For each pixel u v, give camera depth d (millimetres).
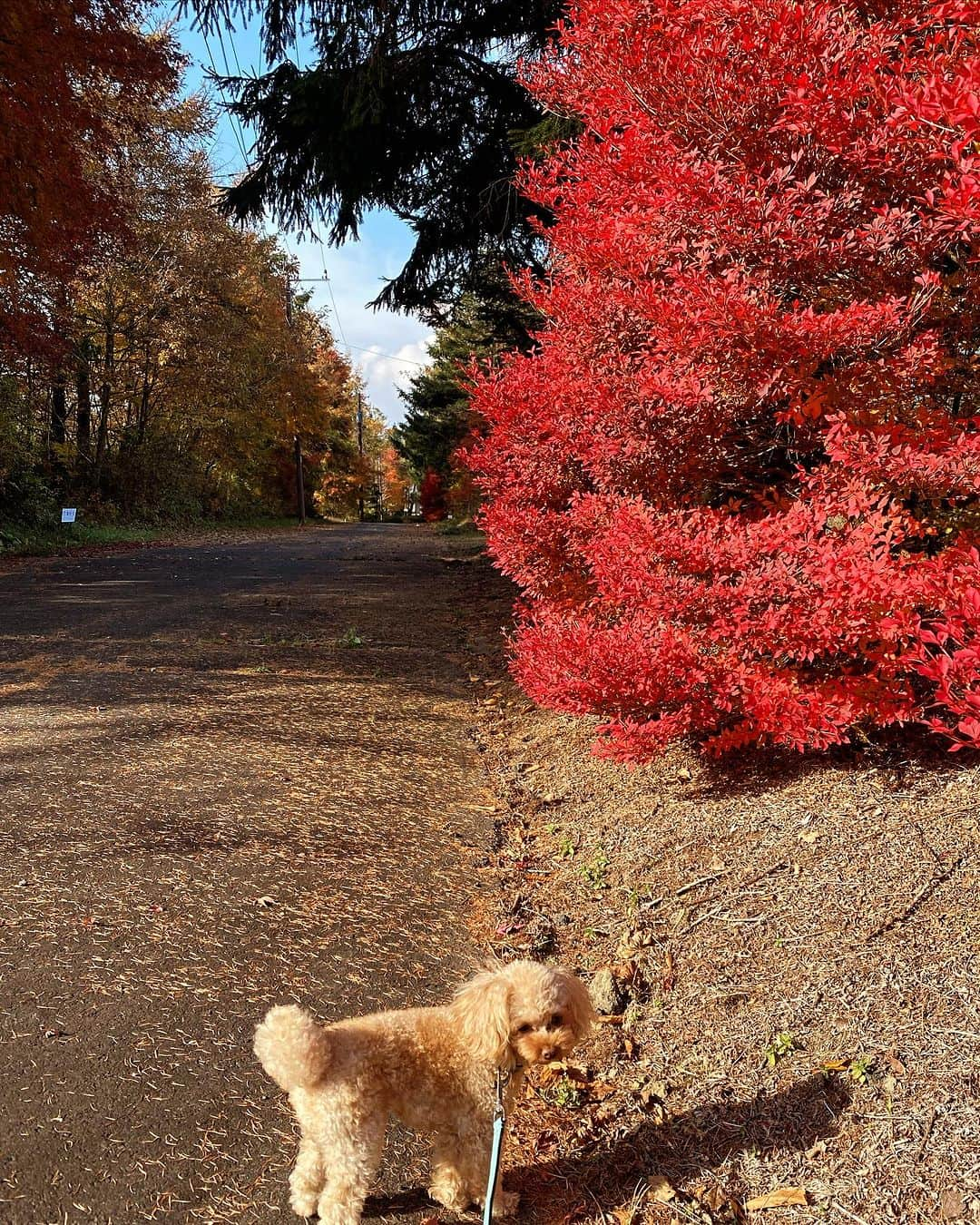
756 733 4309
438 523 44812
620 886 4293
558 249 5781
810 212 3973
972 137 2973
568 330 5605
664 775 5242
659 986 3502
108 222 17938
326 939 3934
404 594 14516
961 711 3242
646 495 5035
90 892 4129
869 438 3943
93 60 15422
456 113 11891
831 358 4332
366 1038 2404
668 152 4516
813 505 4098
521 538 6137
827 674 4371
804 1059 2869
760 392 4113
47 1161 2541
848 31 3992
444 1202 2555
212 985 3498
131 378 29594
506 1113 2564
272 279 37156
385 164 12180
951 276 4309
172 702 7398
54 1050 3025
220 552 22578
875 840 3777
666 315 4113
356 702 7777
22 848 4512
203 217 27562
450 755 6586
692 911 3846
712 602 4133
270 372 36250
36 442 24531
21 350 19578
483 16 10875
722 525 4465
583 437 5383
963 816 3729
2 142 13711
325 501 58625
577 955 3896
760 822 4285
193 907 4074
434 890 4508
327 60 11000
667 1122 2836
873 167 4070
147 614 11805
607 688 4344
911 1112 2561
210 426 33531
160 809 5141
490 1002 2393
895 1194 2367
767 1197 2475
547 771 6121
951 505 4422
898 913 3318
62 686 7824
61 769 5688
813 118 3912
